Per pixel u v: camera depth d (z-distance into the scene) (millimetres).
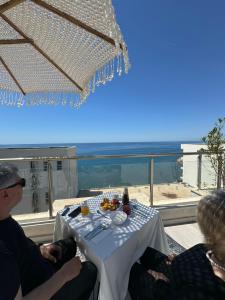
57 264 1643
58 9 1148
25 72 1797
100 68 1460
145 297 1336
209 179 3682
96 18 1092
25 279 1198
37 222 2979
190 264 892
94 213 2143
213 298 737
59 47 1461
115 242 1608
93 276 1443
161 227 2143
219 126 3697
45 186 3129
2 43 1497
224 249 736
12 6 1165
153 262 1604
